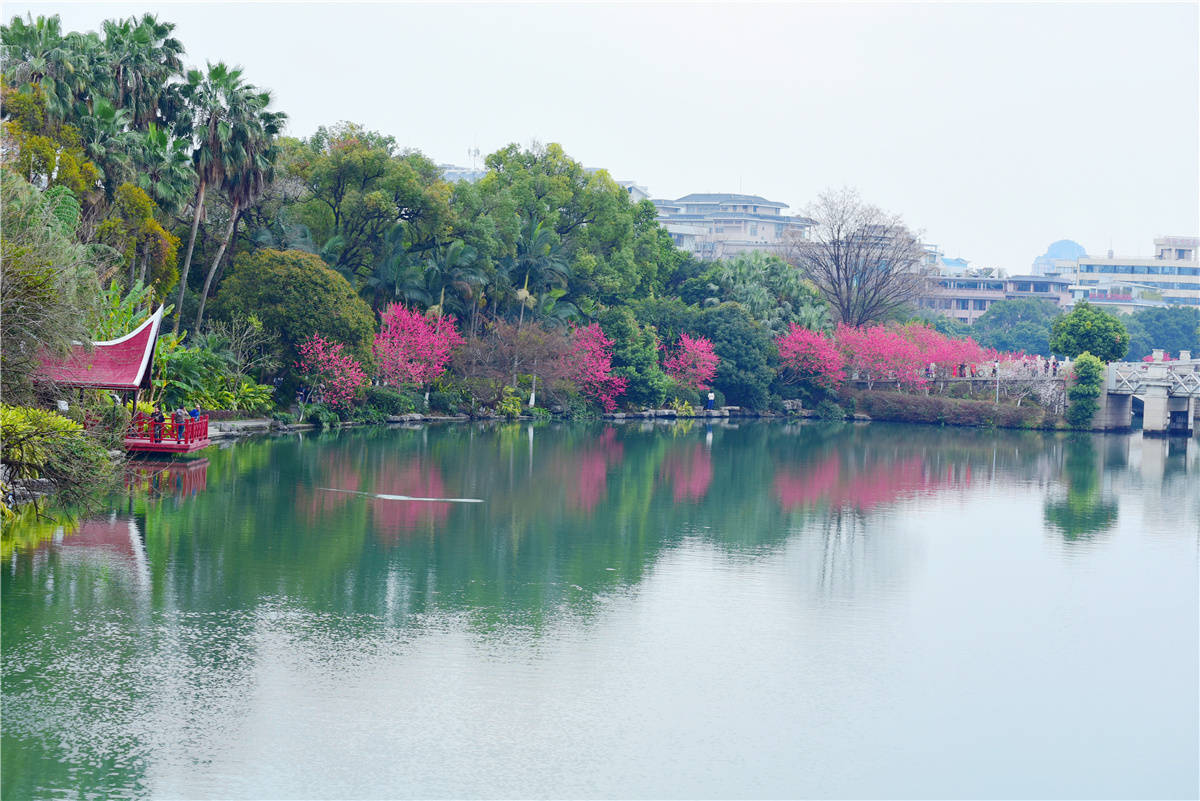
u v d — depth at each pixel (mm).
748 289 109188
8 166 46188
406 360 78125
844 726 21953
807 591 31750
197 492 42312
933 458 70188
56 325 34938
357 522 38250
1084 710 23328
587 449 66250
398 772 18984
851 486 54531
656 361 97562
